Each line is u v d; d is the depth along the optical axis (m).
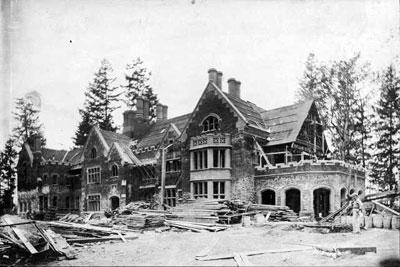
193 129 34.41
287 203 31.39
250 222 23.23
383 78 33.41
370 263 11.71
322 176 27.77
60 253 13.88
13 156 50.94
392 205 24.55
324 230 18.27
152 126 45.28
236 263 12.39
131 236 19.62
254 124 32.59
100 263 12.80
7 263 13.39
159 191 36.88
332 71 34.09
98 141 42.56
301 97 36.47
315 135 34.09
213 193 31.28
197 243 16.59
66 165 47.50
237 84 36.50
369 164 41.84
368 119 39.75
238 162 30.78
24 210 48.00
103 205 40.59
